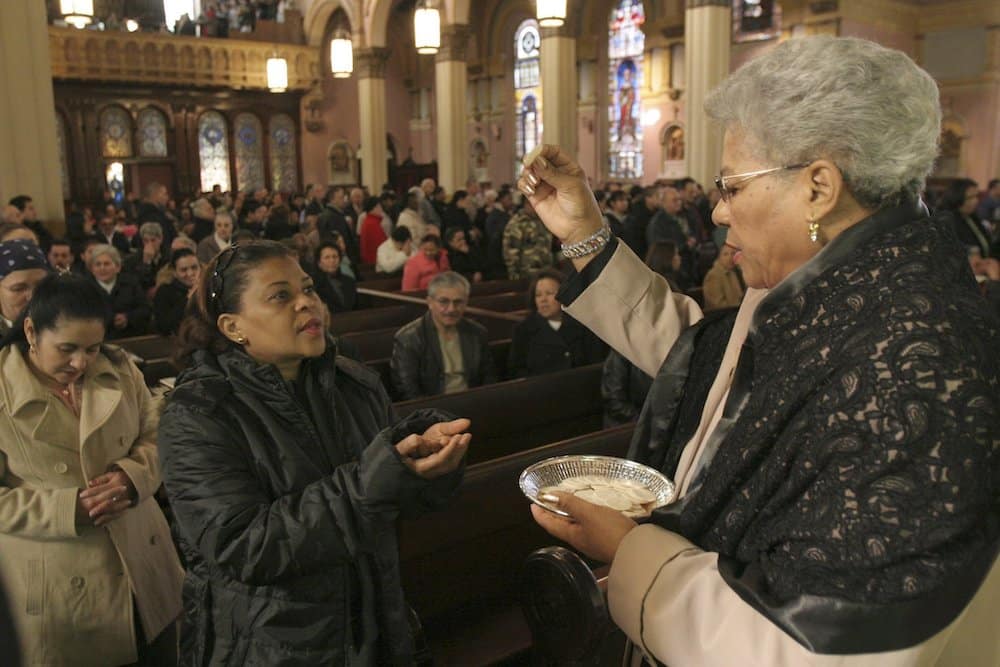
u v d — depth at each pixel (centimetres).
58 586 227
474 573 288
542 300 491
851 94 99
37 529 218
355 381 195
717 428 119
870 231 103
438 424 153
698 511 110
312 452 173
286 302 171
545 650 143
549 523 123
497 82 2312
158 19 1992
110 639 232
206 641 170
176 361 180
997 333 93
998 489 86
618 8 2006
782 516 97
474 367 475
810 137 100
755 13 1628
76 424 231
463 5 1767
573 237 161
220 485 160
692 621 99
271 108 2156
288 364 183
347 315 646
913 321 91
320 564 154
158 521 256
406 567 269
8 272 316
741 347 119
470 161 2422
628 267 160
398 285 885
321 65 2238
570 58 1611
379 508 150
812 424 94
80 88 1861
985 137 1612
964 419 85
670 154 1920
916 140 100
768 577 94
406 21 2453
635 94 2000
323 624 166
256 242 178
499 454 418
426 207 1145
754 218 109
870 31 1555
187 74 1952
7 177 697
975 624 100
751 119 105
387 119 2512
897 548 83
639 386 400
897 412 87
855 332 96
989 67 1585
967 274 100
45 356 223
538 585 141
